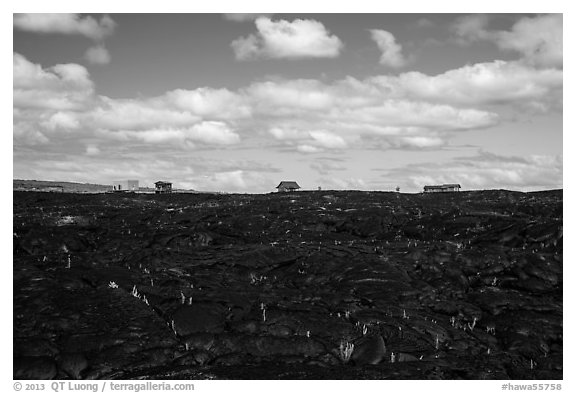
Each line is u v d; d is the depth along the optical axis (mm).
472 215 36375
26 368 13961
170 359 15367
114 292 18859
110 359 14875
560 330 18672
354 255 27141
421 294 21656
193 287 20938
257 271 25141
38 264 22734
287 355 15930
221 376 14266
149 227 35594
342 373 14820
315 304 20266
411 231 36000
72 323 16469
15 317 16500
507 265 24391
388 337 17484
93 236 32344
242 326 17094
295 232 37562
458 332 18578
